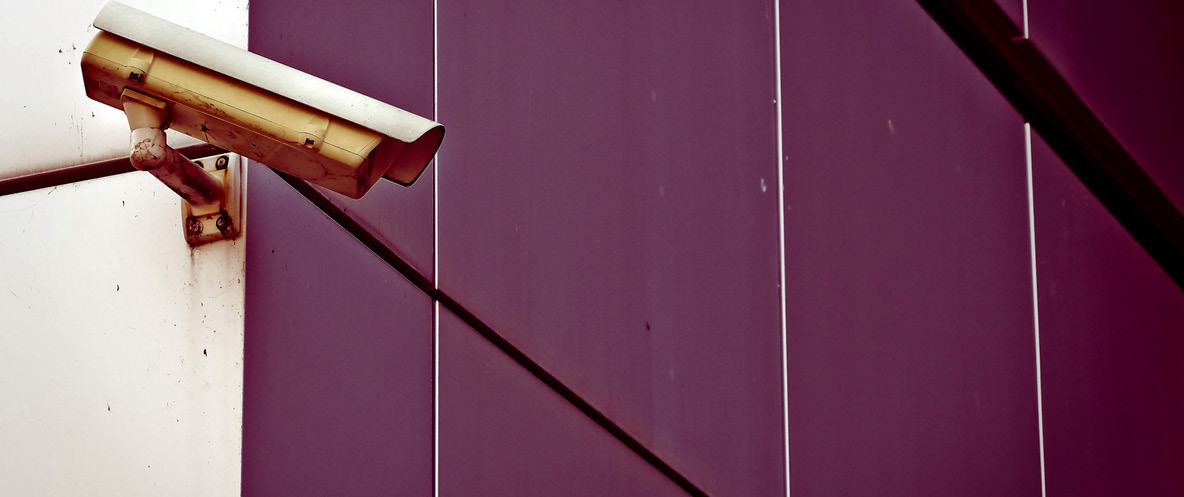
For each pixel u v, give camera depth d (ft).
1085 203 7.54
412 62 5.48
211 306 4.94
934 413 6.58
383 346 5.18
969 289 6.88
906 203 6.72
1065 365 7.20
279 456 4.91
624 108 5.94
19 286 5.01
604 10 6.01
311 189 5.17
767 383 6.03
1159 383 7.67
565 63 5.85
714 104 6.18
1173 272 8.25
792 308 6.19
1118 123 7.63
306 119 4.10
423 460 5.16
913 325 6.60
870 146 6.64
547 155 5.71
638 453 5.68
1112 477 7.28
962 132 7.05
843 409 6.26
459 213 5.45
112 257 5.01
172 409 4.87
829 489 6.12
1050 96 7.54
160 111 4.18
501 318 5.45
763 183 6.23
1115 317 7.54
